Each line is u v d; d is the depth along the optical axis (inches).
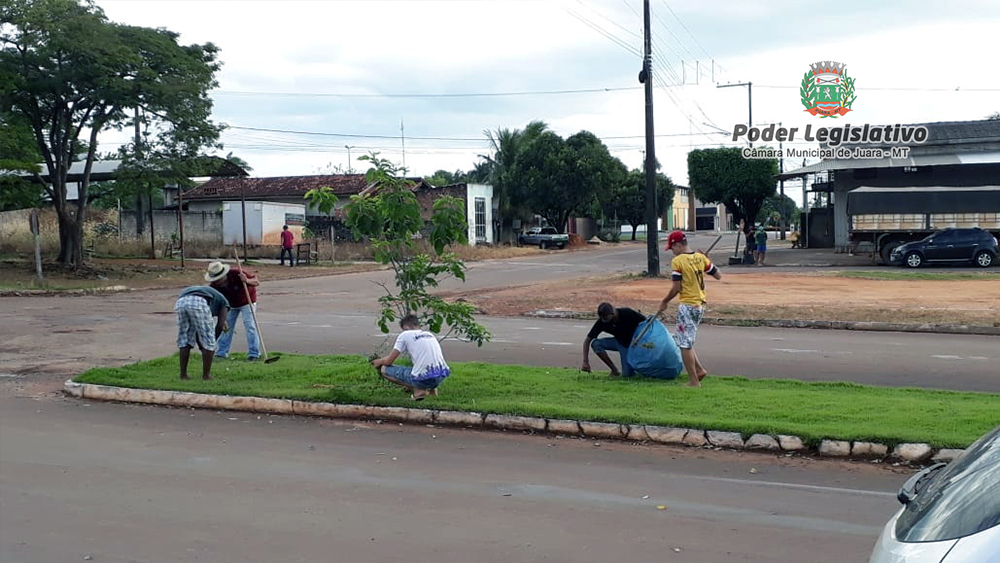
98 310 853.8
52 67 1159.0
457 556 212.5
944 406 358.9
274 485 275.6
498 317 811.4
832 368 501.4
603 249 2288.4
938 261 1246.9
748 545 220.2
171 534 228.4
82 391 423.8
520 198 2564.0
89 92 1183.6
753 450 315.3
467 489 271.1
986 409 350.9
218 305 454.3
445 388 409.1
